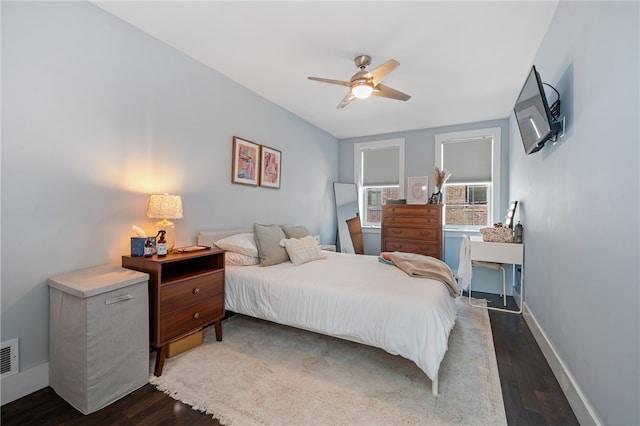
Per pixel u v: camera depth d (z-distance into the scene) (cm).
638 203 106
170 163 253
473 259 337
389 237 459
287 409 158
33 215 173
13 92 164
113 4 199
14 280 166
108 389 161
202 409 157
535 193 263
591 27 146
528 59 264
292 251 289
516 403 166
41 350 176
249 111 340
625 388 114
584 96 154
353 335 194
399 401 166
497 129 433
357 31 226
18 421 148
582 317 155
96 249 203
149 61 235
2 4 161
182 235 265
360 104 380
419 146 489
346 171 554
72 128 190
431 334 172
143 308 180
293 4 197
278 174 389
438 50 251
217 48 254
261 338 248
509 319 304
